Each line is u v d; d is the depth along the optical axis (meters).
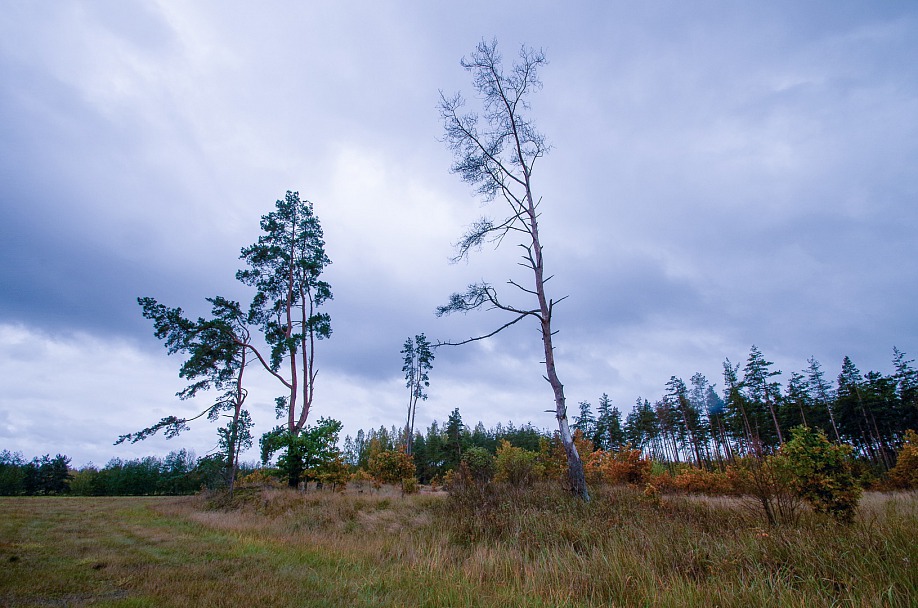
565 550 6.84
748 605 4.12
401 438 66.69
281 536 9.55
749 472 8.34
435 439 56.56
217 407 23.80
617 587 4.97
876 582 4.39
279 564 6.49
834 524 6.70
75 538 8.70
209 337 23.77
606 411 63.47
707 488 18.41
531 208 15.69
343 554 7.29
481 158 16.81
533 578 5.49
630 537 7.09
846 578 4.49
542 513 9.51
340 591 4.99
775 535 6.02
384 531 9.75
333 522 11.51
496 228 16.20
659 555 5.96
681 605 4.23
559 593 4.86
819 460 7.85
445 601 4.66
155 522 12.29
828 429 45.62
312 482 22.92
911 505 9.50
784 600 4.07
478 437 65.19
